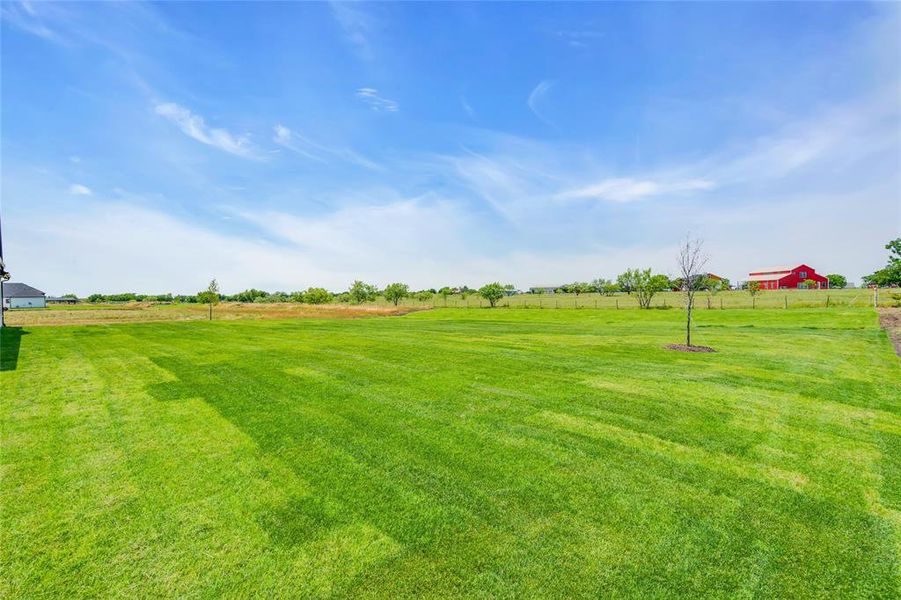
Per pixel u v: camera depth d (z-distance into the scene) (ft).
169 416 20.12
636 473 14.14
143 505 12.24
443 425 18.80
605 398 22.91
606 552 10.14
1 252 65.87
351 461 15.14
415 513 11.81
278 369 31.04
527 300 187.93
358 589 8.98
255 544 10.46
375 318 101.40
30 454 15.72
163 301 281.33
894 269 64.39
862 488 13.14
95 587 9.06
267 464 14.90
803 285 225.35
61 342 47.06
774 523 11.30
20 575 9.40
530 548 10.28
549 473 14.15
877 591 8.94
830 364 31.86
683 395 23.41
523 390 24.67
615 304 138.10
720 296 155.63
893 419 19.40
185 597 8.77
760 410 20.72
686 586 9.05
